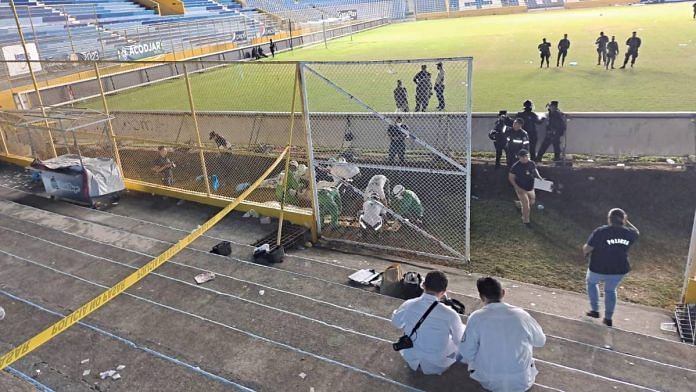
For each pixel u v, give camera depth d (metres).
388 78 25.39
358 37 51.38
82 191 11.00
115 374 5.44
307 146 9.17
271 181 12.84
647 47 30.34
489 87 22.02
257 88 25.36
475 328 4.69
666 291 8.49
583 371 5.49
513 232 10.48
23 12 29.05
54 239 9.20
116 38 31.53
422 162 13.12
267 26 46.84
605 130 12.48
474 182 12.44
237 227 9.92
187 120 15.73
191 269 7.92
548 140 12.47
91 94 24.72
